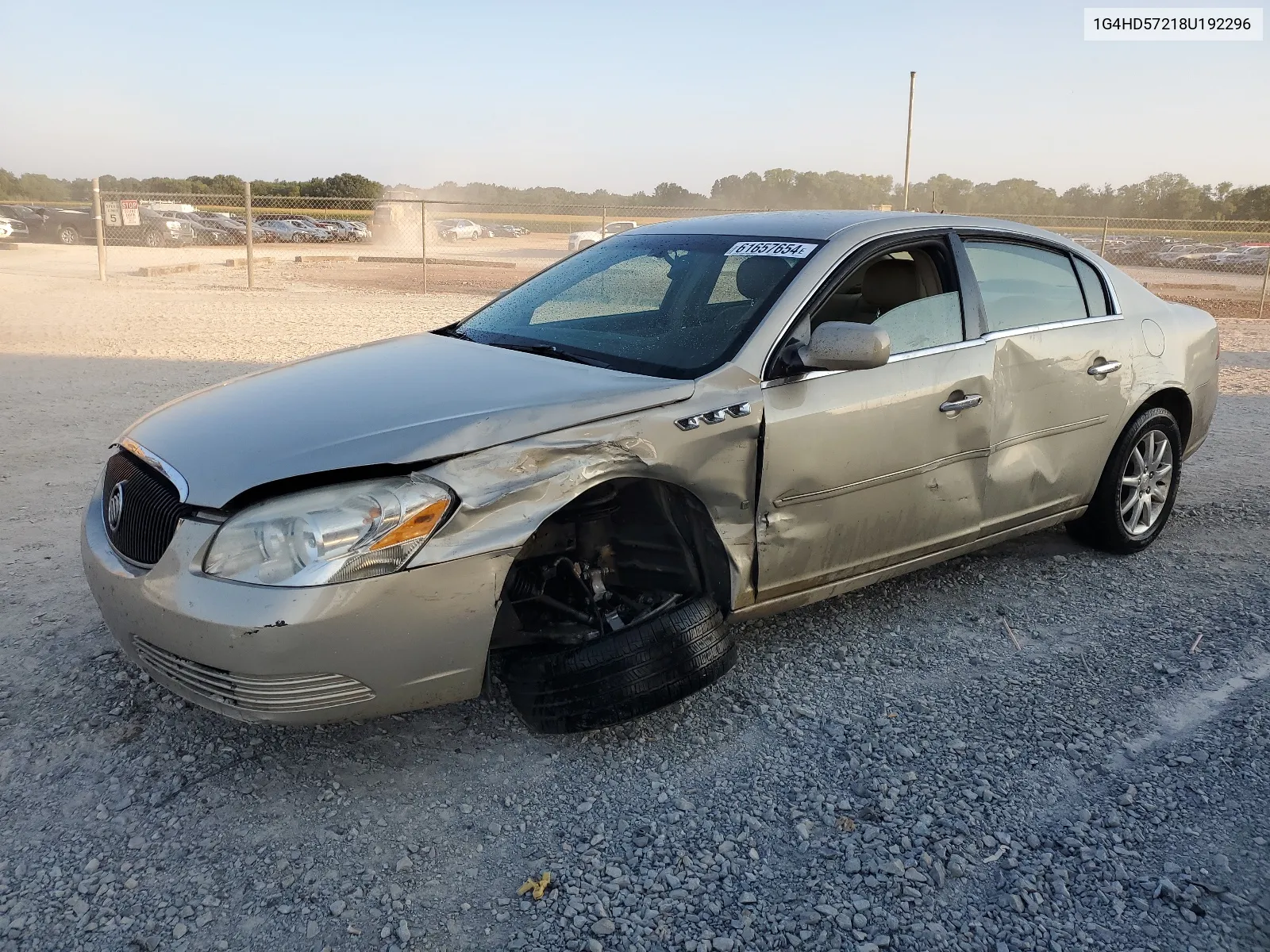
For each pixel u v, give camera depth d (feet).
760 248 12.41
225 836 8.77
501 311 13.65
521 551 10.21
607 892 8.20
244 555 8.45
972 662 12.29
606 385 10.07
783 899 8.14
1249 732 10.70
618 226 81.30
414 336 13.44
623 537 10.80
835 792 9.59
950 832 8.97
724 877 8.39
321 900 8.05
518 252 127.85
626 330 11.82
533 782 9.68
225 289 59.82
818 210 13.93
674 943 7.64
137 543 9.31
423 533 8.61
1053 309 14.11
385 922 7.82
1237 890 8.30
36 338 36.78
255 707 8.55
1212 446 23.71
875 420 11.44
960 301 12.78
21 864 8.30
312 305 51.29
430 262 98.63
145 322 42.32
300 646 8.32
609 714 9.71
